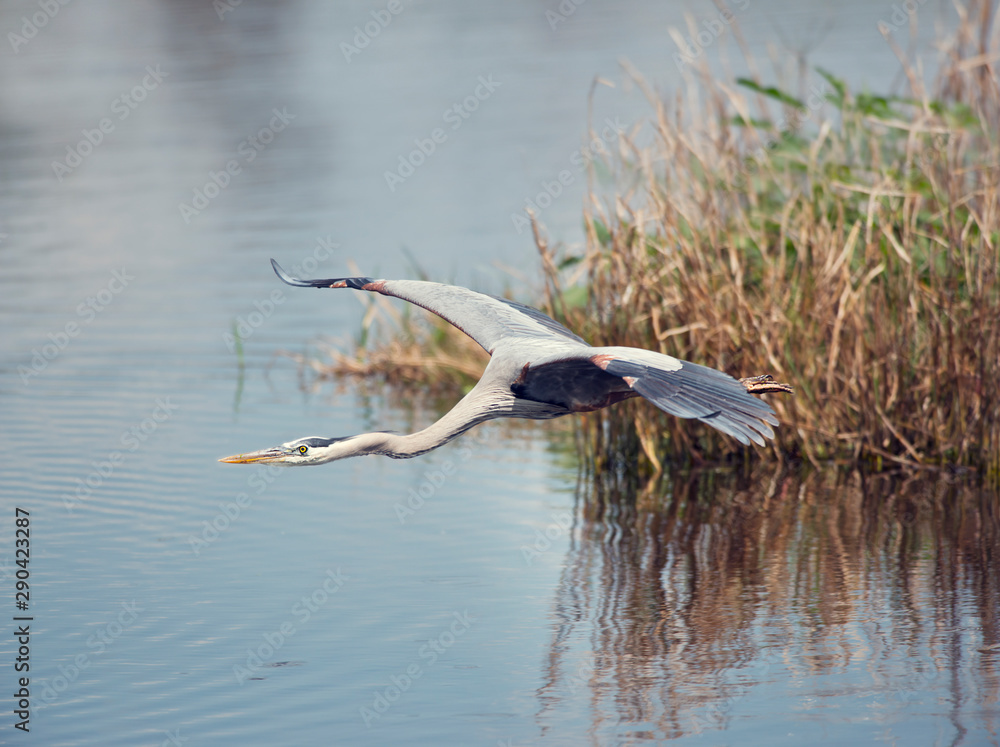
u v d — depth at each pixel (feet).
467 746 29.12
